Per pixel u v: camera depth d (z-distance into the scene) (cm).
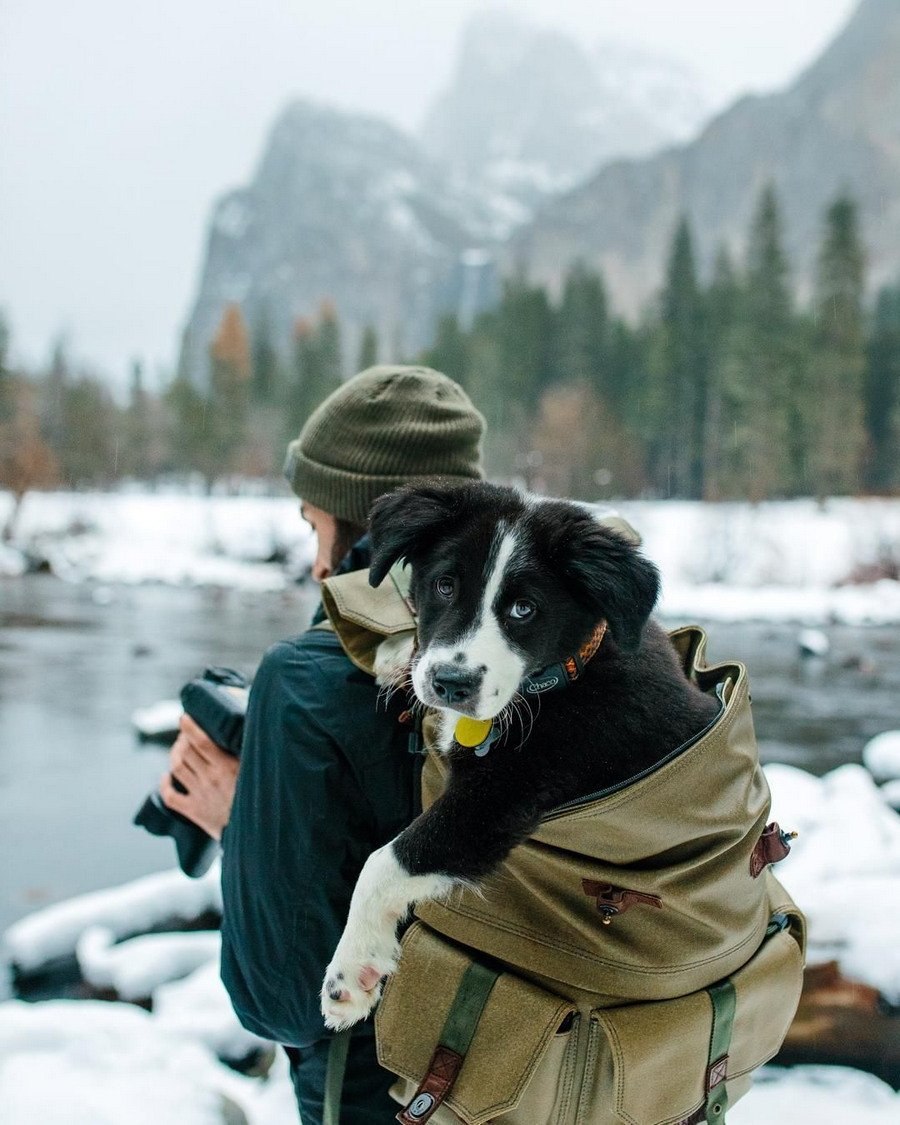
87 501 5272
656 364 6719
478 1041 174
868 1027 404
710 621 2891
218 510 5150
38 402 7250
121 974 525
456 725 196
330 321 7531
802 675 2055
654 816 168
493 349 7450
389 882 185
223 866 218
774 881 221
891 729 1592
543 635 201
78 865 934
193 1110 308
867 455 5994
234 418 7156
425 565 220
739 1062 194
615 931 174
